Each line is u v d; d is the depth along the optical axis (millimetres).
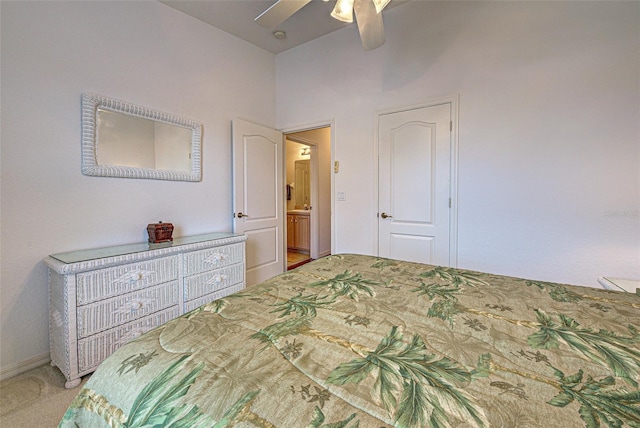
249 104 3281
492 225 2365
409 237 2781
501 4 2270
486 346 733
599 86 1959
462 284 1221
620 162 1918
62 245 1936
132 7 2275
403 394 551
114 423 603
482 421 482
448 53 2506
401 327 835
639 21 1841
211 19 2760
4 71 1705
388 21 2799
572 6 2023
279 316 905
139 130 2338
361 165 3037
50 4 1863
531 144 2191
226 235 2721
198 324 849
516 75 2229
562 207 2104
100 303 1724
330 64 3188
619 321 876
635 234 1892
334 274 1371
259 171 3297
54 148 1896
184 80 2648
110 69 2156
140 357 715
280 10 1712
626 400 537
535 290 1148
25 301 1799
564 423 477
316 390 568
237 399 550
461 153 2477
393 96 2812
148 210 2398
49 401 1533
